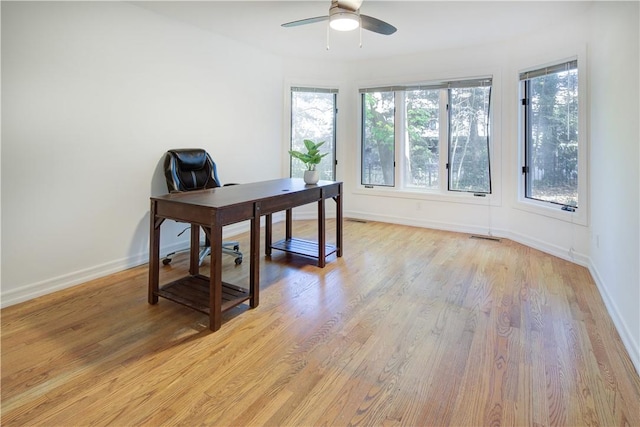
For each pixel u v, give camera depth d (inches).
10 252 99.6
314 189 125.2
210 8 130.6
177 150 138.6
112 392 64.9
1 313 95.0
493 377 69.0
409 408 61.1
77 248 115.1
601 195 111.1
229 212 89.8
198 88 153.5
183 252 151.5
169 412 60.1
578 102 130.6
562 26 137.7
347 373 70.7
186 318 93.4
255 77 183.5
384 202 211.3
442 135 190.4
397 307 99.8
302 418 58.9
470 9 128.1
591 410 60.0
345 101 213.6
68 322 90.7
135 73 128.6
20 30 97.9
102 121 119.3
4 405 61.3
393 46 176.1
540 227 153.9
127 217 129.3
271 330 87.5
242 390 65.7
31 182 102.8
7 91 96.4
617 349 78.0
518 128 163.5
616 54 94.8
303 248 145.6
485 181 181.8
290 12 134.2
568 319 92.0
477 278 121.5
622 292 85.3
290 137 207.5
